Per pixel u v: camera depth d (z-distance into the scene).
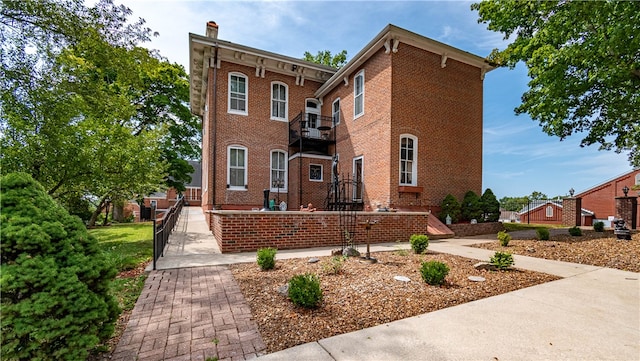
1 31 7.26
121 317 3.12
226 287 4.18
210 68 13.16
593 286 4.25
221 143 13.18
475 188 12.55
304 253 6.87
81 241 2.37
